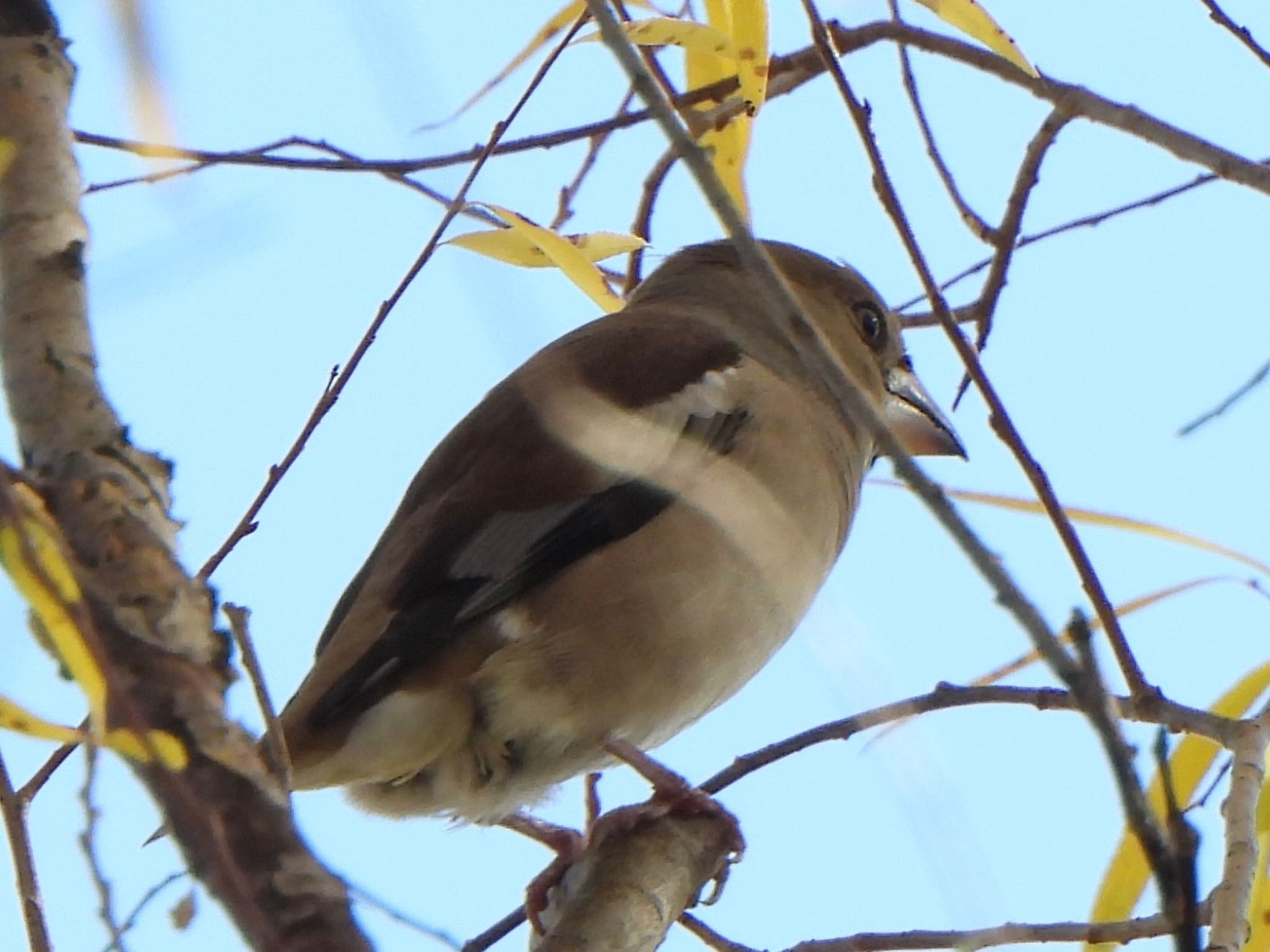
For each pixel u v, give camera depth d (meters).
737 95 9.42
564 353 11.09
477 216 8.73
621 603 9.72
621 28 5.34
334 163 8.12
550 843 10.41
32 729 5.02
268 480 7.29
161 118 4.11
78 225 5.86
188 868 4.46
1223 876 6.65
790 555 10.44
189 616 4.90
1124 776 4.82
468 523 9.86
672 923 7.74
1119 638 7.64
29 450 5.29
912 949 7.41
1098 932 7.05
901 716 6.28
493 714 9.59
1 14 6.20
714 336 11.33
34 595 4.53
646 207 9.78
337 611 10.62
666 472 10.07
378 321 7.49
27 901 5.41
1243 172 8.23
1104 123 8.70
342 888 4.32
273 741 5.01
